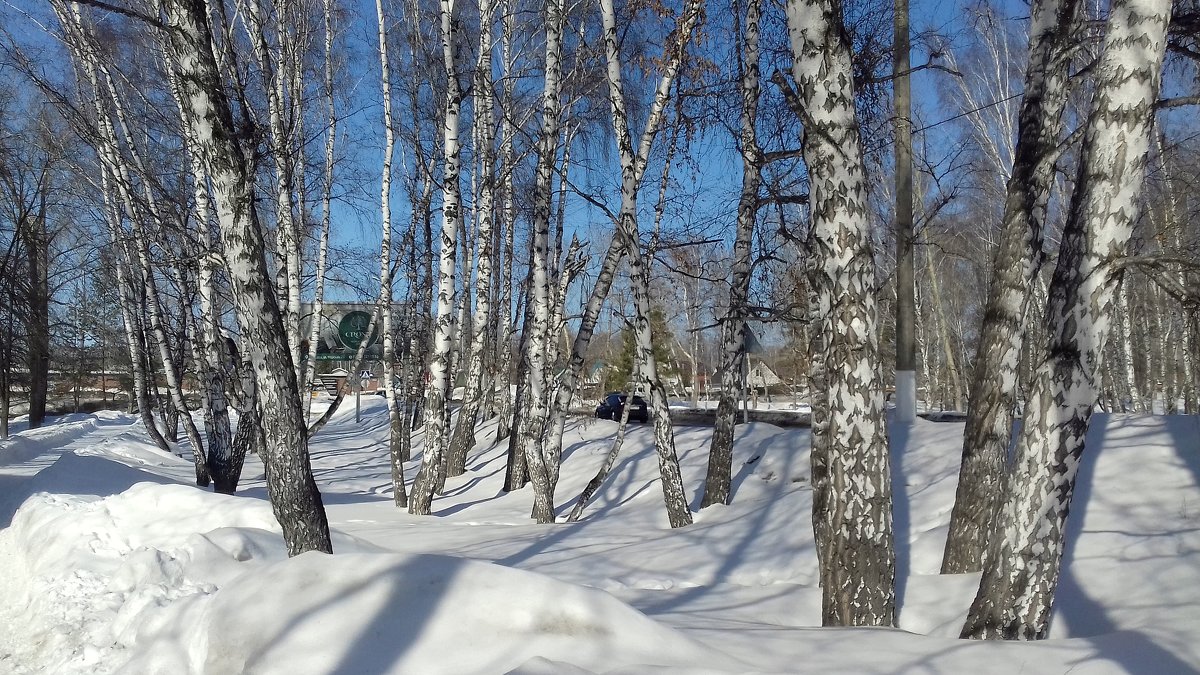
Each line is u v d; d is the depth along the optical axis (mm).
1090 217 5250
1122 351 28609
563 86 15844
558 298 16938
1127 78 5137
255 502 9312
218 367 16203
